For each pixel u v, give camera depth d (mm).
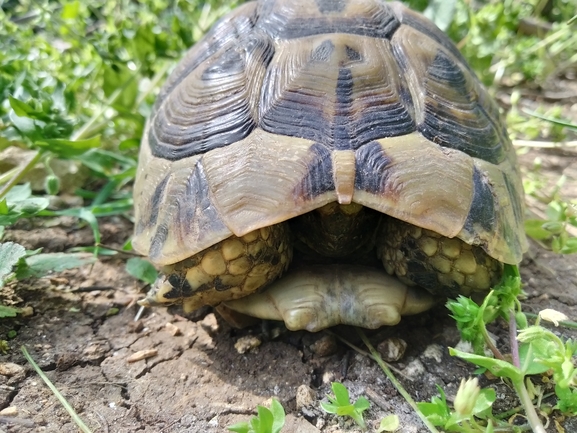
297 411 133
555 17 402
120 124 257
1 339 154
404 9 164
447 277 140
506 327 156
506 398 132
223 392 139
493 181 135
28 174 226
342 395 122
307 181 121
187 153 138
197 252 126
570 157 267
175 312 170
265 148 127
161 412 133
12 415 128
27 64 235
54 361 148
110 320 167
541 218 216
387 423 121
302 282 142
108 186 224
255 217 120
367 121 130
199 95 146
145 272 177
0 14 276
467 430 115
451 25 303
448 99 142
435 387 138
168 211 133
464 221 124
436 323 158
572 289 180
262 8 161
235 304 148
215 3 295
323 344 148
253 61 144
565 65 352
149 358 151
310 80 135
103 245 193
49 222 213
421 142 130
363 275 145
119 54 261
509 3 340
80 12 285
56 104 206
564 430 124
